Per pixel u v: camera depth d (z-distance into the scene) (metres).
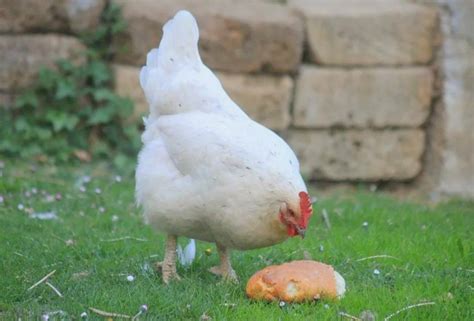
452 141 10.52
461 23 10.48
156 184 5.78
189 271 6.45
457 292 6.07
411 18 10.44
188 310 5.52
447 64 10.52
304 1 11.06
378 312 5.58
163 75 6.18
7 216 7.86
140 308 5.45
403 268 6.68
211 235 5.91
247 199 5.46
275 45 10.15
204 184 5.55
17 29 10.14
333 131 10.52
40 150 10.12
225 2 10.66
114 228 7.70
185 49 6.14
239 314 5.47
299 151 10.48
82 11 10.24
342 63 10.42
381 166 10.62
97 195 8.76
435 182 10.59
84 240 7.23
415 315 5.56
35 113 10.29
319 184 10.69
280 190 5.45
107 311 5.49
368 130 10.55
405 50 10.49
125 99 10.20
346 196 9.95
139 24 10.19
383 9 10.52
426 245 7.28
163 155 5.82
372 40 10.41
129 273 6.33
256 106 10.17
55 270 6.28
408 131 10.61
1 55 10.11
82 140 10.32
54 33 10.30
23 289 5.89
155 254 6.82
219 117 5.86
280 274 5.70
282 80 10.28
